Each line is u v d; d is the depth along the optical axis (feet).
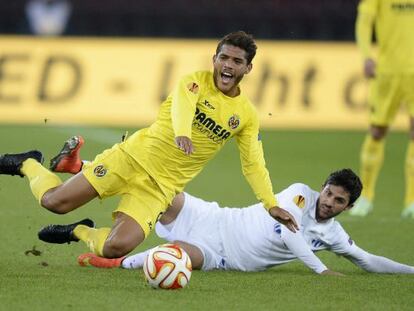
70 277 84.02
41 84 240.73
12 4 265.13
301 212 88.84
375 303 76.74
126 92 240.94
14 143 201.57
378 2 137.18
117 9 266.36
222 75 82.58
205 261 90.07
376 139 137.69
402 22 136.05
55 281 81.76
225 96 83.76
